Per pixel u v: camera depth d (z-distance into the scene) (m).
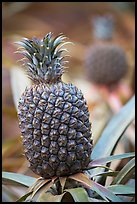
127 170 1.25
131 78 2.49
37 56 1.18
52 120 1.15
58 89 1.17
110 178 1.38
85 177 1.17
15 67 2.17
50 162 1.16
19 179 1.28
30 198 1.16
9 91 3.07
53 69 1.18
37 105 1.16
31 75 1.19
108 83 2.44
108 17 3.10
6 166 1.87
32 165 1.18
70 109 1.16
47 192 1.19
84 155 1.17
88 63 2.47
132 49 2.86
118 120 1.43
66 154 1.16
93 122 1.87
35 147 1.16
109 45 2.53
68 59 3.04
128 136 1.84
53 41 1.20
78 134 1.16
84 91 2.44
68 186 1.18
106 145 1.37
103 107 2.24
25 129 1.17
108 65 2.43
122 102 2.30
